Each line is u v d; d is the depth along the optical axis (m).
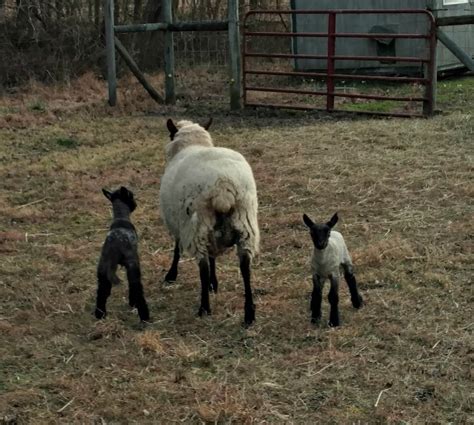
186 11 20.72
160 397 5.93
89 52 17.42
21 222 9.55
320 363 6.38
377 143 11.54
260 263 8.42
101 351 6.72
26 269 8.38
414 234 8.81
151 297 7.87
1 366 6.51
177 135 8.10
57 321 7.39
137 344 6.75
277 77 17.09
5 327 7.18
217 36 18.91
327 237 6.72
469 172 10.24
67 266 8.48
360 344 6.70
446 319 7.12
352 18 16.23
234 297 7.77
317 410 5.73
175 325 7.22
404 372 6.22
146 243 8.91
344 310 7.38
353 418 5.61
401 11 12.70
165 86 14.80
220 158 7.21
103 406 5.83
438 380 6.08
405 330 6.90
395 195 9.76
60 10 17.97
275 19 20.66
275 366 6.39
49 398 5.98
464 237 8.69
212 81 16.69
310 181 10.24
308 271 8.20
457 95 14.36
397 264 8.21
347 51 16.45
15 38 17.19
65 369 6.44
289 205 9.70
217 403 5.76
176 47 19.02
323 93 13.47
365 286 7.88
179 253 8.09
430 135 11.72
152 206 9.82
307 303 7.60
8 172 10.96
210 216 7.03
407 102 13.95
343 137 11.89
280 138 12.05
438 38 12.62
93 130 12.91
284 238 8.85
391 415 5.59
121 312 7.57
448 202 9.51
